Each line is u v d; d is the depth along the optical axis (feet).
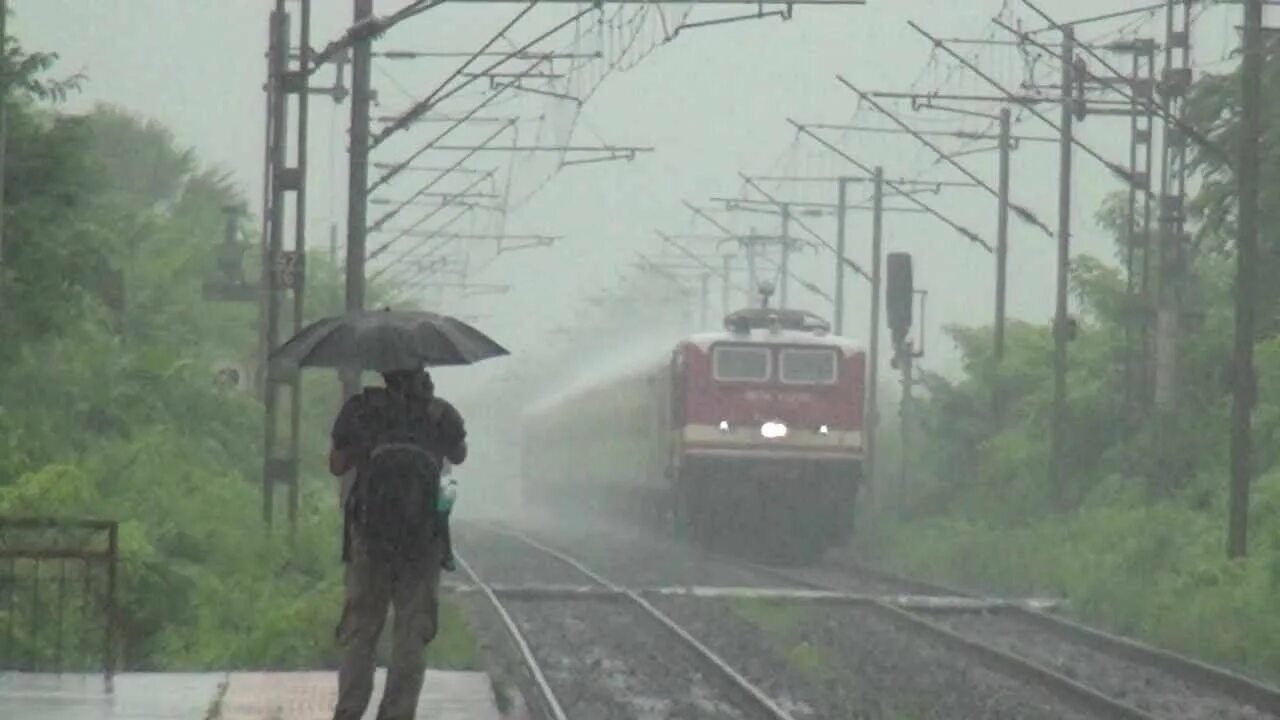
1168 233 463.83
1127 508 478.59
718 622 344.69
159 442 357.61
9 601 219.20
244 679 201.46
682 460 539.70
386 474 151.74
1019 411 561.02
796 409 539.29
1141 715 224.12
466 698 191.52
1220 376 492.95
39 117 325.42
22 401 329.72
